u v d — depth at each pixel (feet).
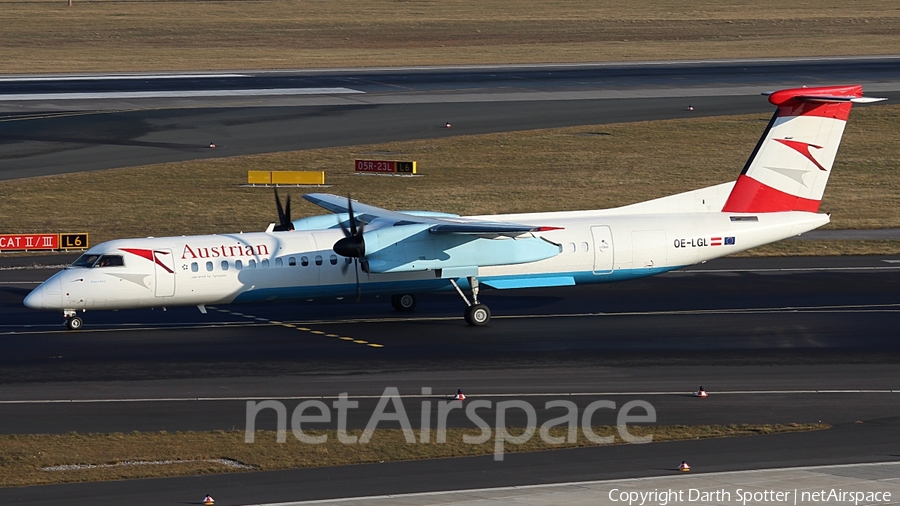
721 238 443.73
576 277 433.07
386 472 238.27
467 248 408.26
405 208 651.25
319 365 347.97
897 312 431.02
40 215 618.44
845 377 332.60
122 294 394.52
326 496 219.61
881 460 244.63
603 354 363.97
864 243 588.91
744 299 458.50
